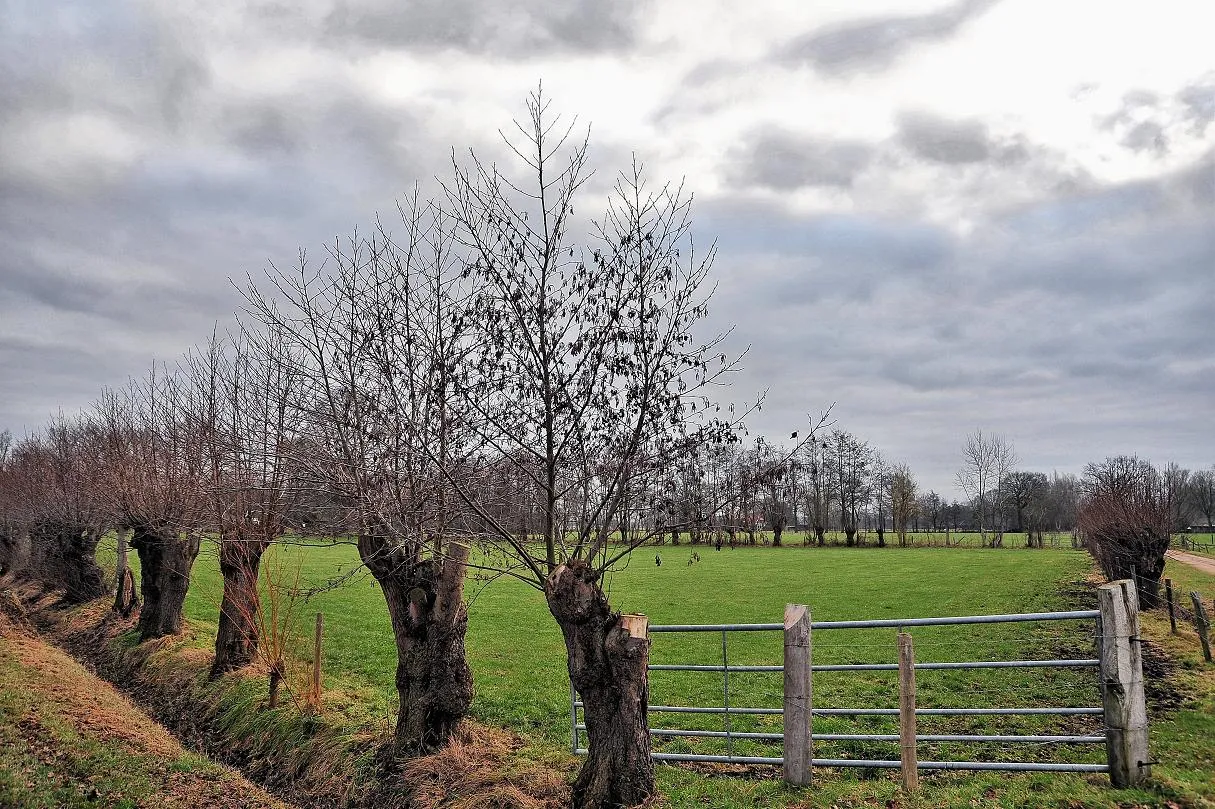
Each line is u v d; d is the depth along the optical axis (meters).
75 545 35.12
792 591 42.03
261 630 17.38
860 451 92.88
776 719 15.26
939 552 75.69
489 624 30.59
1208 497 98.38
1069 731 13.09
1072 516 91.12
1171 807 8.19
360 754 13.39
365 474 11.46
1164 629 21.02
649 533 10.52
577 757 12.73
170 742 16.03
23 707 15.59
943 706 15.44
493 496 11.57
